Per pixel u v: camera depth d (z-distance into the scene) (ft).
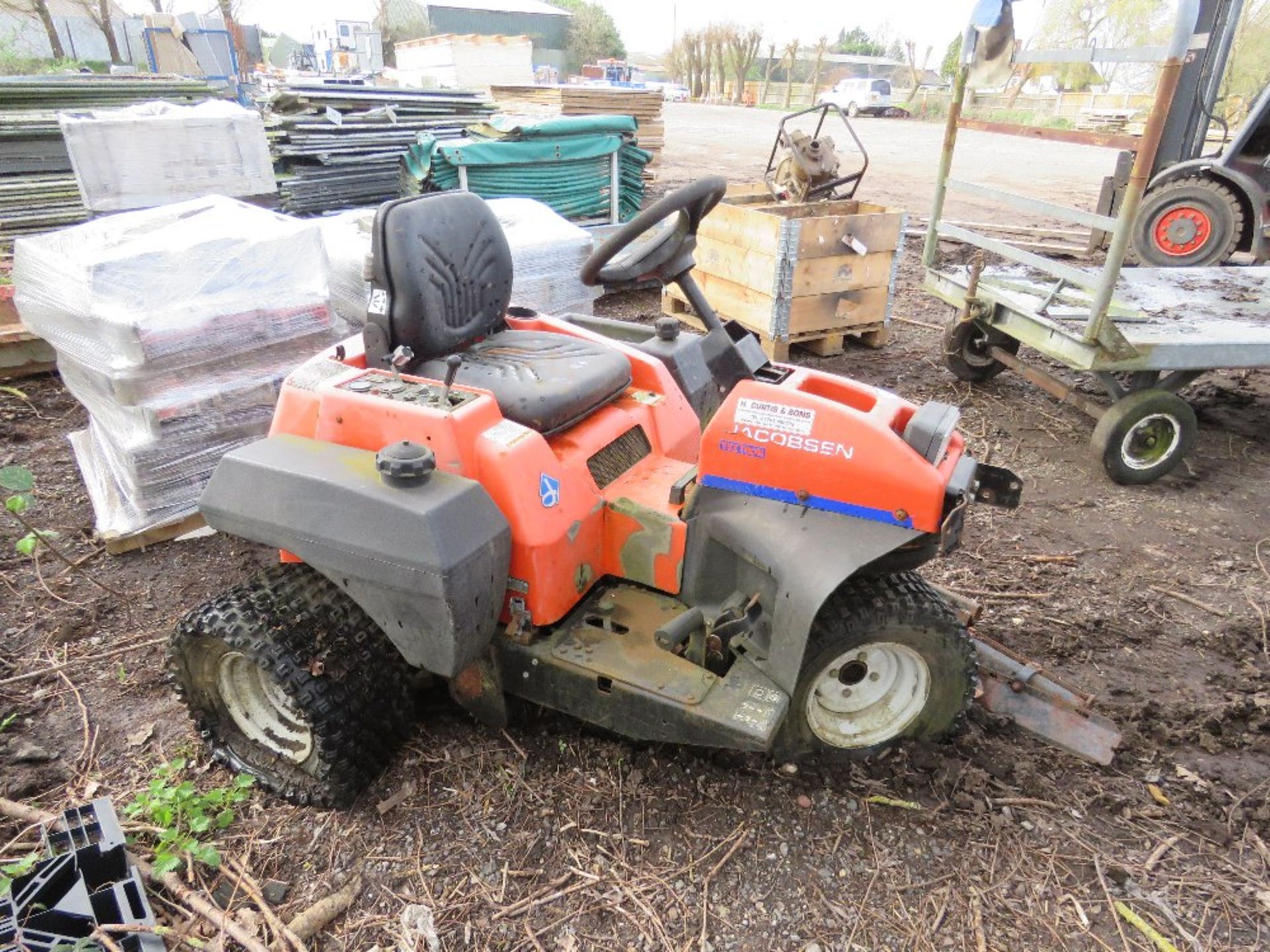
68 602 11.20
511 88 39.11
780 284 18.49
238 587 8.14
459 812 8.02
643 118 37.96
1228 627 11.10
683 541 8.11
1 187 23.34
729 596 8.11
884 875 7.52
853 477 7.25
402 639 7.24
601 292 24.20
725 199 23.86
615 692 7.57
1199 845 7.93
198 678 8.27
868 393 7.88
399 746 8.46
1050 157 54.13
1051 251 29.91
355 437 7.89
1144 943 7.04
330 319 13.47
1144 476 14.90
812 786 8.29
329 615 7.90
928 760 8.48
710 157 53.83
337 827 7.88
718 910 7.19
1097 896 7.41
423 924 7.03
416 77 72.54
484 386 8.29
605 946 6.90
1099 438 14.71
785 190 26.68
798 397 7.41
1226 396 18.95
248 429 12.89
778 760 8.41
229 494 7.57
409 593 6.86
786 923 7.10
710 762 8.52
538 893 7.30
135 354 11.25
